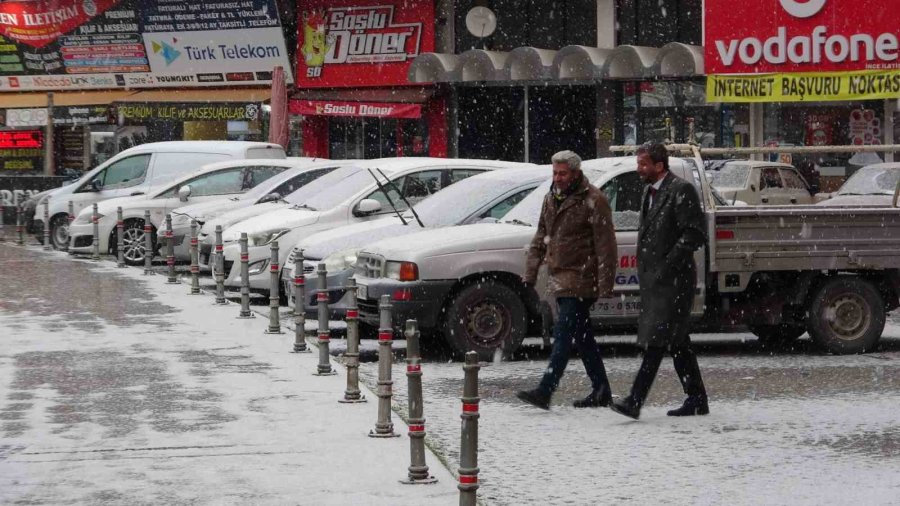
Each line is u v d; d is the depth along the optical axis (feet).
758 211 50.31
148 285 79.87
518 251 49.78
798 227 50.83
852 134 115.44
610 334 60.23
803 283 51.85
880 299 52.85
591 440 36.24
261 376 45.88
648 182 38.86
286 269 59.47
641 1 125.90
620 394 43.65
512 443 35.86
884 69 108.06
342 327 62.95
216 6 150.82
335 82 145.48
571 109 132.98
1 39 160.04
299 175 83.71
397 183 68.03
